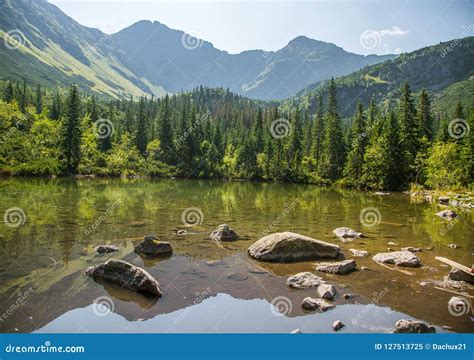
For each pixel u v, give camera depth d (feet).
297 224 77.15
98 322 30.48
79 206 94.17
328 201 136.56
